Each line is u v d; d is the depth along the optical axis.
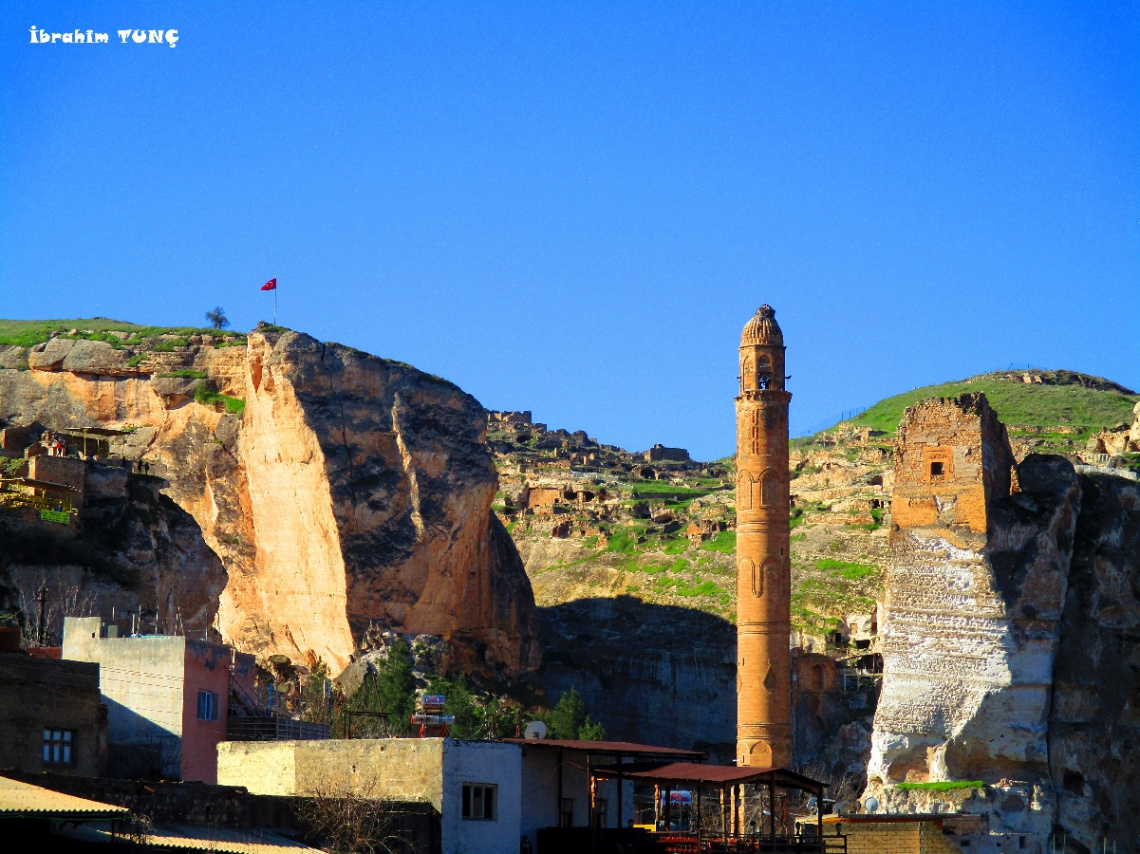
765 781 77.06
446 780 70.25
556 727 155.00
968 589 121.94
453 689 156.62
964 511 123.25
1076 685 121.38
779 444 142.75
